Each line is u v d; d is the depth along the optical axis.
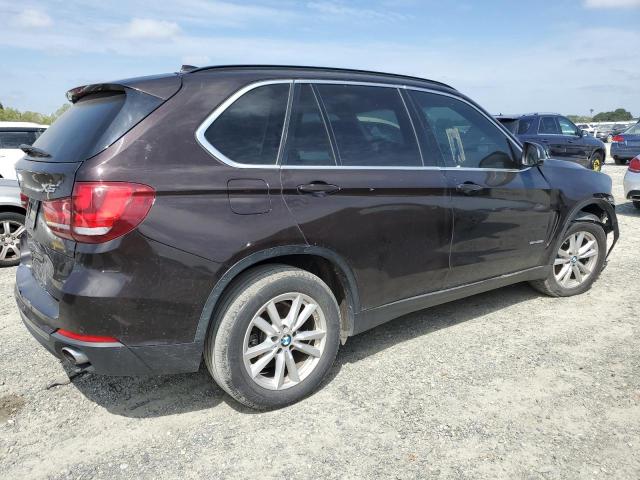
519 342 3.82
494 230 3.86
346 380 3.30
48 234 2.64
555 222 4.38
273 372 3.05
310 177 2.91
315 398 3.09
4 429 2.79
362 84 3.35
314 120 3.06
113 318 2.43
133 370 2.55
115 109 2.63
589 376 3.30
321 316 3.04
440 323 4.20
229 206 2.63
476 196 3.70
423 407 2.97
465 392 3.13
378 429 2.77
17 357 3.62
